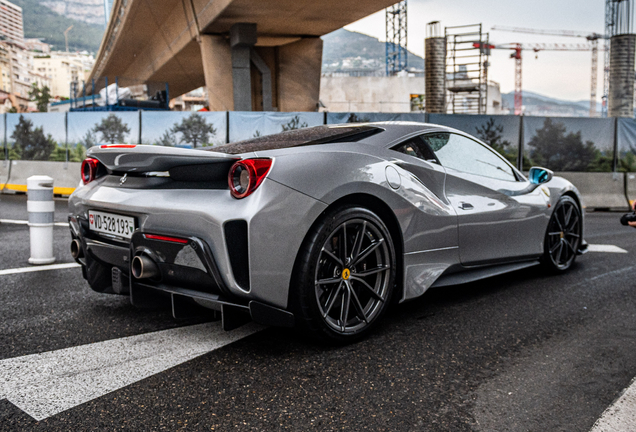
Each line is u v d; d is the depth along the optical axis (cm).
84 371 198
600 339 240
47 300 299
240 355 215
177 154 206
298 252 210
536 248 353
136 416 164
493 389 186
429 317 272
